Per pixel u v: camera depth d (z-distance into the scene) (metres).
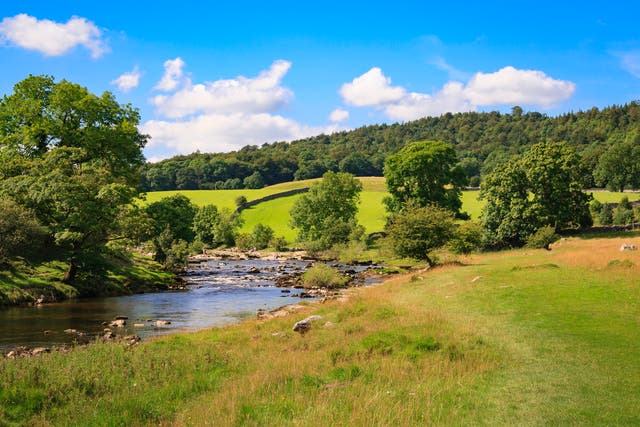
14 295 34.00
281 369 14.96
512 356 15.27
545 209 66.31
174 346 19.39
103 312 31.72
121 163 50.38
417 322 19.98
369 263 72.94
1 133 45.59
